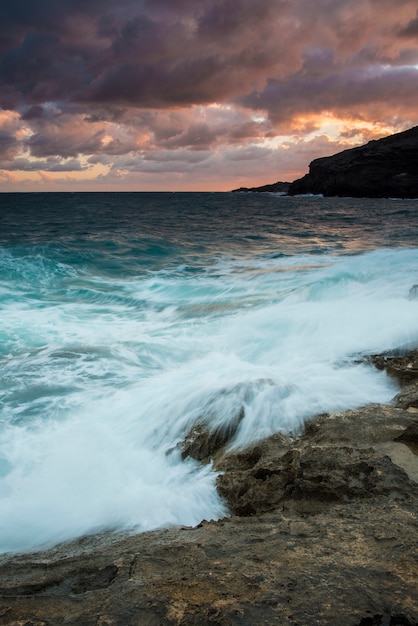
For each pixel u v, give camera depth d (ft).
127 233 94.32
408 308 25.40
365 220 135.54
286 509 10.39
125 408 17.52
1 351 25.04
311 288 35.19
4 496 12.70
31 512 11.92
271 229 110.42
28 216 150.00
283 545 8.21
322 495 10.59
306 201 317.83
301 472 11.32
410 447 12.11
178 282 46.09
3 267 50.01
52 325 30.35
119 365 22.57
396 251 58.13
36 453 14.87
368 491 10.34
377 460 11.31
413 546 7.78
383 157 342.23
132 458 14.47
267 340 24.06
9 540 10.84
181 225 122.01
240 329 26.66
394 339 21.08
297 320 26.04
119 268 55.26
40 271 50.24
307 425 14.21
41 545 10.61
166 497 12.23
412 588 6.64
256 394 16.24
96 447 15.11
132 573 7.63
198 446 14.61
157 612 6.40
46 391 19.53
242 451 13.66
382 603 6.34
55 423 16.85
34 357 23.85
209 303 35.68
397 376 17.34
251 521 9.68
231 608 6.38
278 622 6.06
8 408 18.01
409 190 324.19
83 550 9.91
